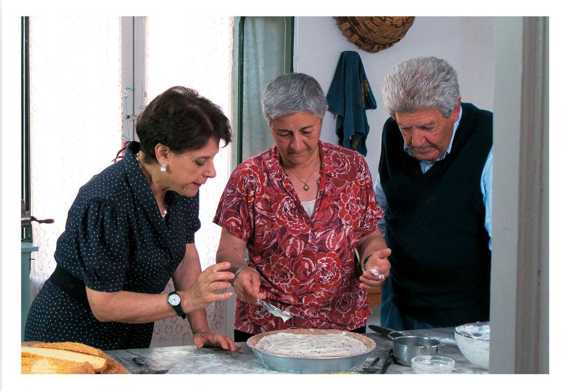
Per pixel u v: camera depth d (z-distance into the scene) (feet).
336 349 4.61
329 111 11.92
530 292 2.54
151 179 4.99
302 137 5.42
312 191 5.84
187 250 5.90
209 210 11.07
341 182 5.86
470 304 6.06
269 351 4.45
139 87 10.75
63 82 10.25
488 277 6.07
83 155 10.44
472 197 5.85
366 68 12.35
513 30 2.53
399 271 6.44
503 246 2.61
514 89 2.53
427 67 5.38
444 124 5.49
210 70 10.96
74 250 4.76
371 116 12.53
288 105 5.27
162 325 10.89
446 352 5.06
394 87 5.45
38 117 10.17
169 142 4.49
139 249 4.98
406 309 6.45
